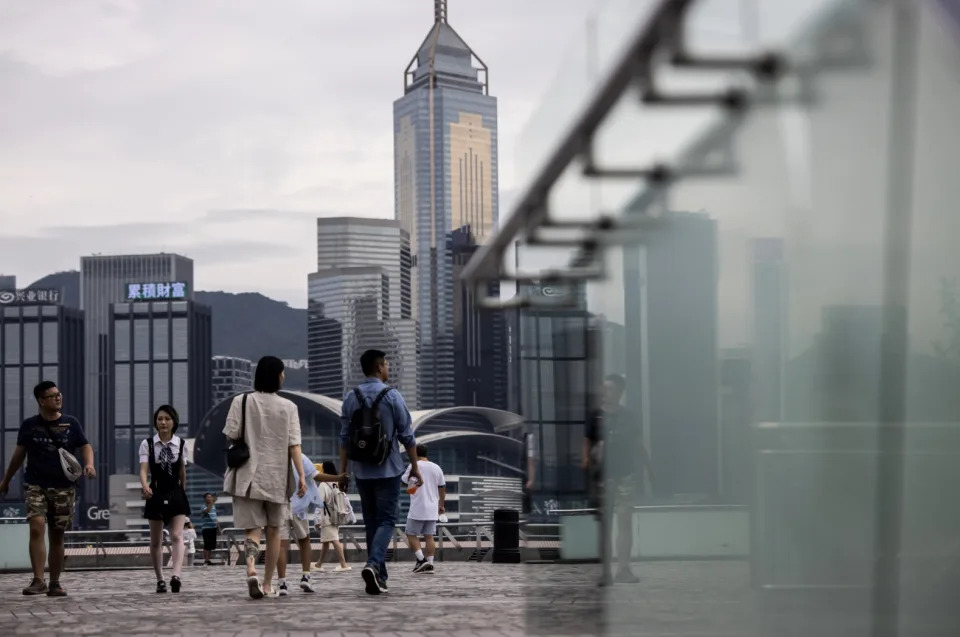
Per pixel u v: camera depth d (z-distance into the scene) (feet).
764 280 9.04
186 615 34.60
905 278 7.00
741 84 8.68
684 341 11.07
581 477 14.75
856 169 7.41
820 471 8.33
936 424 6.84
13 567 85.46
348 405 41.83
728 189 9.53
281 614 34.45
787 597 8.97
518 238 16.79
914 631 7.18
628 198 11.84
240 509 41.06
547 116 13.65
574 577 15.31
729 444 10.08
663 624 12.08
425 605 36.76
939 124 6.49
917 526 7.11
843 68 7.41
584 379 14.55
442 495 65.26
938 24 6.37
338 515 72.43
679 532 11.43
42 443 46.21
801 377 8.54
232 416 40.88
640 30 9.09
